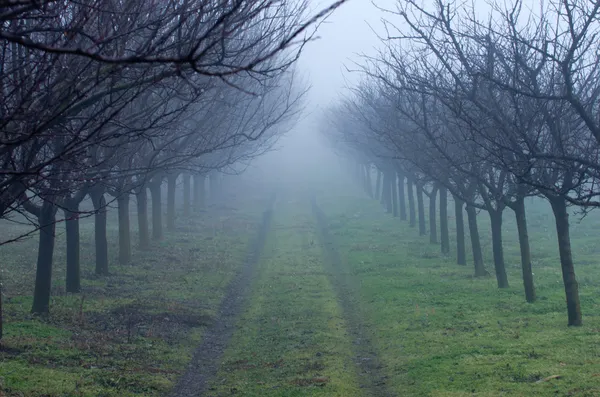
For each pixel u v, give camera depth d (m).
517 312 19.06
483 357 14.09
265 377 13.91
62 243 33.41
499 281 23.41
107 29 7.99
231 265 31.08
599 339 14.84
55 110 7.55
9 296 20.47
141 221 33.75
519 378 12.36
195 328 18.91
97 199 25.12
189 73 9.80
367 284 25.48
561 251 16.89
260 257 34.34
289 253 35.00
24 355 13.67
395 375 13.92
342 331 18.42
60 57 8.93
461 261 30.00
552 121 13.73
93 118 8.40
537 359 13.53
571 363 13.02
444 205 33.88
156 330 17.69
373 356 16.02
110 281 24.70
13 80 8.88
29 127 8.11
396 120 24.08
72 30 6.83
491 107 16.25
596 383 11.44
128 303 20.50
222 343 17.70
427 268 29.00
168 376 13.97
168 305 20.83
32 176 9.02
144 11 9.27
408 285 24.56
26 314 17.81
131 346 15.79
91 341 15.66
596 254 32.09
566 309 19.03
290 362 14.95
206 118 18.92
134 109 16.20
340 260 33.16
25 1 5.16
